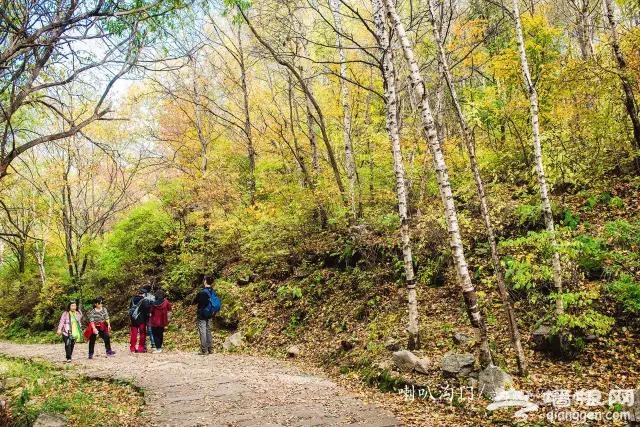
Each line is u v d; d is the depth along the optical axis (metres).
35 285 26.53
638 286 8.20
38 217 20.36
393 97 10.16
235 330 15.45
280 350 13.12
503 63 13.84
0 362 12.02
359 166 17.97
